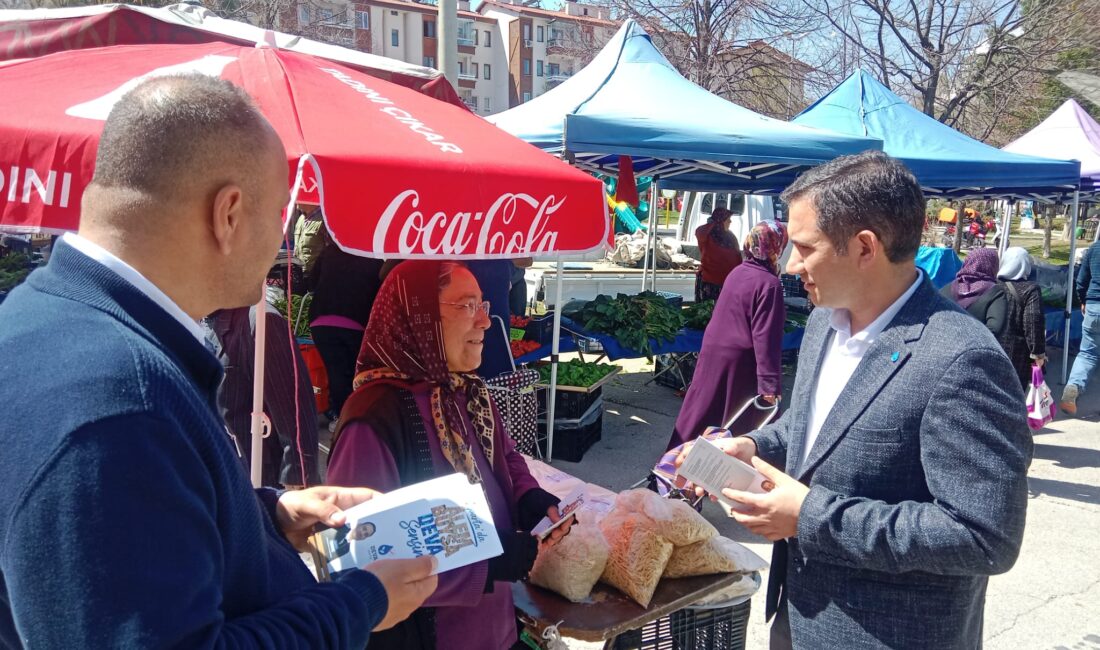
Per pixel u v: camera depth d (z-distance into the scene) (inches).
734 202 554.9
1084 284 294.4
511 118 229.9
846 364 67.3
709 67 557.0
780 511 63.4
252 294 43.6
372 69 134.8
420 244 73.4
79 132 63.9
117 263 37.6
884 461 61.2
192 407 36.2
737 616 84.7
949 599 61.2
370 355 76.3
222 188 39.8
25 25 121.0
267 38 95.7
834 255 63.5
